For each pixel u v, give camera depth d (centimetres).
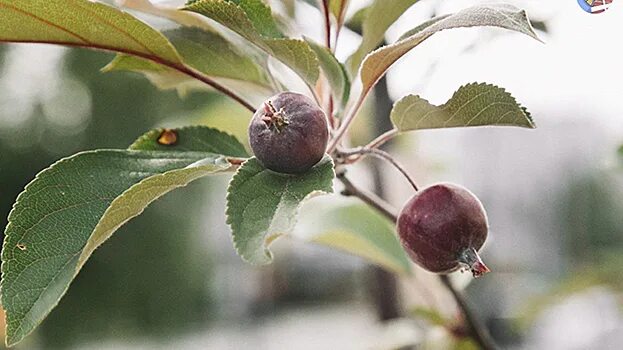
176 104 98
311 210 43
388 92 45
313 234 42
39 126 103
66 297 105
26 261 26
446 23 25
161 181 25
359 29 39
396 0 33
